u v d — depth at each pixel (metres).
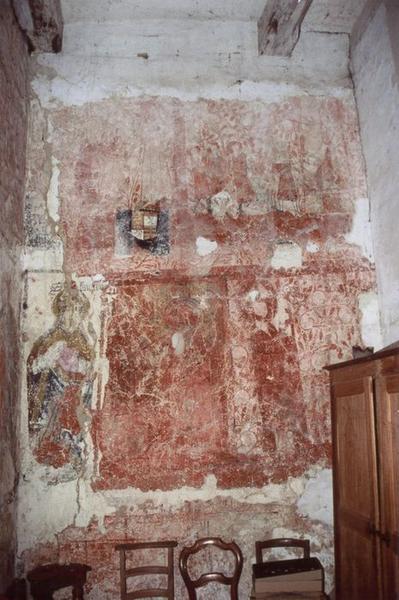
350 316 5.80
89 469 5.40
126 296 5.70
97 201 5.87
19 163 5.62
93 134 6.02
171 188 5.96
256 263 5.86
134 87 6.18
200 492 5.43
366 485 4.20
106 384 5.54
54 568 4.87
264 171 6.08
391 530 3.81
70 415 5.47
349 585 4.47
